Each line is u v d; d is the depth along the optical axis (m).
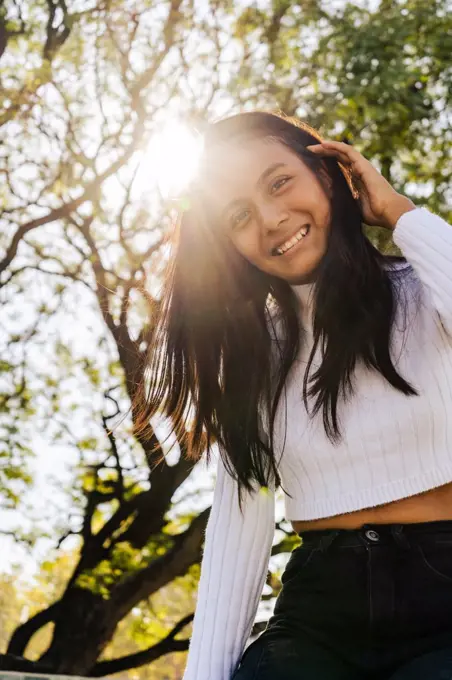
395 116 9.09
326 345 1.87
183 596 10.72
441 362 1.76
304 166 1.94
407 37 9.19
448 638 1.65
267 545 2.00
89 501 9.94
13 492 9.81
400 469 1.76
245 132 1.98
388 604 1.67
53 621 9.81
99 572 9.49
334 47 9.16
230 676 1.93
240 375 1.99
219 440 2.00
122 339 8.49
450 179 9.77
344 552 1.73
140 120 9.56
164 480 9.76
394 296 1.86
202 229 2.03
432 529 1.70
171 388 2.10
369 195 1.93
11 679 2.68
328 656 1.71
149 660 10.15
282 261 1.93
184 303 2.06
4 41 9.50
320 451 1.83
